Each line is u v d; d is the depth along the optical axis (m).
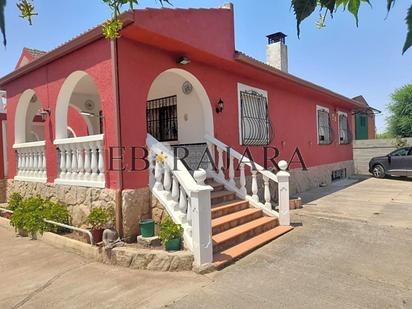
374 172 16.44
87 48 6.39
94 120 11.12
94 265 5.19
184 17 6.38
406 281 4.38
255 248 5.73
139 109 6.14
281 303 3.84
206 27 6.95
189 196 5.17
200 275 4.66
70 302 4.00
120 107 5.80
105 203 6.02
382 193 11.42
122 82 5.86
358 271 4.74
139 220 5.89
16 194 8.73
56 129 7.38
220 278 4.57
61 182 7.16
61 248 6.13
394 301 3.84
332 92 12.82
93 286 4.42
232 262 5.13
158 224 5.88
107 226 5.67
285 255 5.44
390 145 17.91
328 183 14.46
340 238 6.29
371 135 24.11
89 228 6.17
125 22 5.31
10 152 9.51
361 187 13.07
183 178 5.34
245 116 9.20
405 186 13.04
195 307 3.78
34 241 6.70
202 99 7.93
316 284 4.34
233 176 7.79
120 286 4.38
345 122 17.41
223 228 6.12
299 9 1.17
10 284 4.62
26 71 8.22
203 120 8.12
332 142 15.38
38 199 7.49
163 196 5.83
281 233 6.54
